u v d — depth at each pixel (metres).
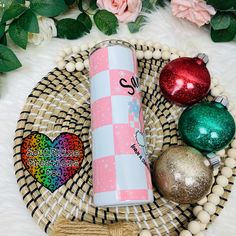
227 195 0.55
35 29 0.58
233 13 0.65
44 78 0.60
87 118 0.58
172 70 0.55
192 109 0.54
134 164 0.49
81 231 0.49
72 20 0.63
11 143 0.57
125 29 0.67
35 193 0.52
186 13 0.64
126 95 0.51
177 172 0.49
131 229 0.49
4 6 0.57
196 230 0.51
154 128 0.58
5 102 0.60
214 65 0.66
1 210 0.53
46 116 0.57
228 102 0.56
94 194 0.49
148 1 0.66
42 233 0.52
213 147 0.53
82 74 0.61
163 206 0.53
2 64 0.57
